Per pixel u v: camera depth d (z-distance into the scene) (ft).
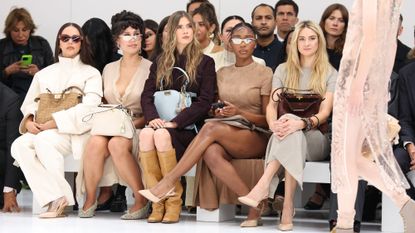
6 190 37.93
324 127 33.73
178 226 32.55
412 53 36.60
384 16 24.90
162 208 34.17
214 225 33.27
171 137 33.86
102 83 37.35
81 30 37.55
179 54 35.47
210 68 35.12
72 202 35.94
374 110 25.02
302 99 32.91
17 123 38.29
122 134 34.86
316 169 32.78
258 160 34.19
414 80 33.65
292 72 33.91
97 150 35.12
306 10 48.29
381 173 25.05
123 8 51.26
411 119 33.68
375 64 24.89
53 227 31.73
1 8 51.98
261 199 32.17
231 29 37.60
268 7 42.22
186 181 36.06
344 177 24.99
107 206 39.11
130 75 36.99
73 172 38.73
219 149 33.50
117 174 35.78
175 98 34.63
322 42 33.76
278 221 35.35
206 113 34.65
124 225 32.71
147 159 33.91
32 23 46.14
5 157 38.24
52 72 37.42
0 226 31.96
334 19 38.47
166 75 35.14
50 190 35.63
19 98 39.11
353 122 24.77
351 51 24.90
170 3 50.75
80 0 51.60
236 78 35.40
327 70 33.73
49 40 51.49
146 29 42.01
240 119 33.88
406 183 25.50
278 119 32.99
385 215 32.40
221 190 34.47
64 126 35.81
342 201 25.18
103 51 39.04
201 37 39.09
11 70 43.83
